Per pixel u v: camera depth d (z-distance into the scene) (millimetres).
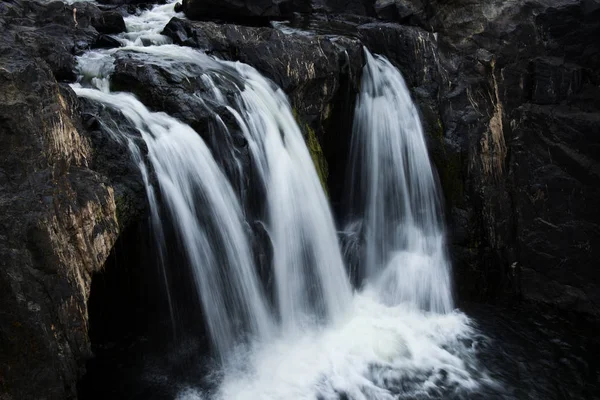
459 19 13070
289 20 14195
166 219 7992
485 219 12367
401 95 12352
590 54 12367
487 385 9336
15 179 6078
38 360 5977
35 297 5953
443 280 11773
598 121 11727
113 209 6992
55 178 6395
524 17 12727
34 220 5938
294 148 10320
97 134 7535
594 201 11789
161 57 9828
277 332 9445
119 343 7980
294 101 10875
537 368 9898
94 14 11320
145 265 7879
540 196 12305
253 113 9656
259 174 9453
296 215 10000
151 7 14906
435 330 10805
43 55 8852
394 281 11461
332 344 9727
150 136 8117
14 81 6246
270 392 8398
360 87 11898
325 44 11305
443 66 13031
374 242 11773
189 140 8484
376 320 10617
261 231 9328
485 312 11680
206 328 8453
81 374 6547
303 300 10039
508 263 12539
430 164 12227
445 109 12633
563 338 10906
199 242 8359
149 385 7887
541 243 12273
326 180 11352
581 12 12227
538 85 12617
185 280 8266
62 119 6746
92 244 6660
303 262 10078
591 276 11859
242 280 8883
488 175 12516
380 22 14070
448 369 9641
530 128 12516
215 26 11172
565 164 12086
